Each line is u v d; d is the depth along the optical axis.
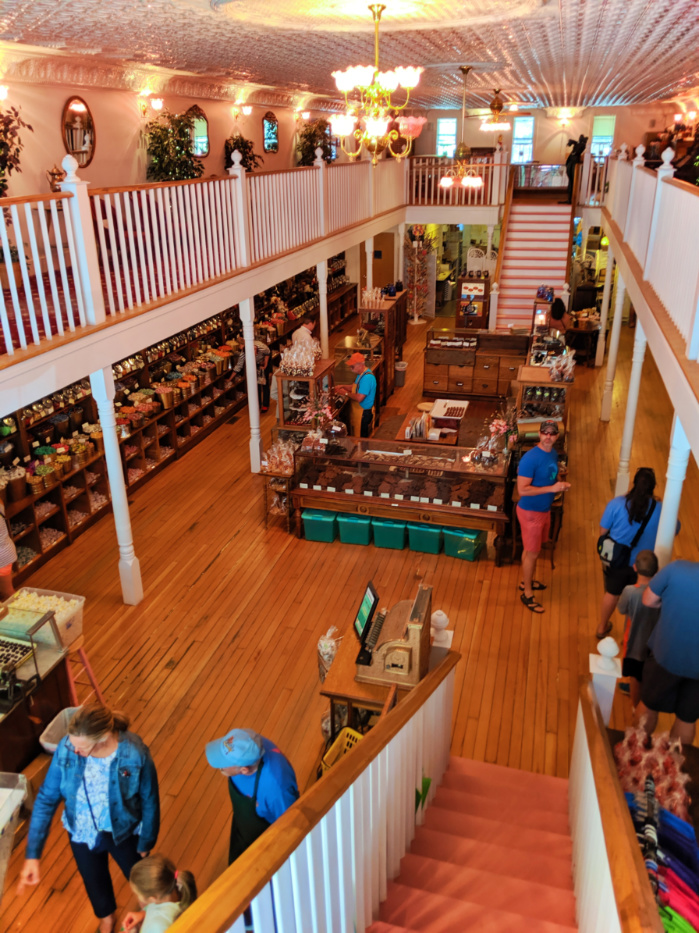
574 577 8.30
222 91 13.09
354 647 5.12
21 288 8.35
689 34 7.64
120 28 7.18
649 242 7.19
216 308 8.93
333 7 6.50
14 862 4.97
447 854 3.93
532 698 6.44
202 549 9.02
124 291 8.07
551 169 18.30
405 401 14.23
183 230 8.09
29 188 9.33
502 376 13.91
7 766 4.90
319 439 9.16
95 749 3.55
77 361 6.36
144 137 11.45
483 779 5.12
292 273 11.12
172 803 5.42
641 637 5.54
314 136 17.42
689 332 4.63
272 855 2.08
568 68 11.26
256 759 3.37
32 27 7.01
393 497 8.63
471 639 7.25
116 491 7.46
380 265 20.92
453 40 8.43
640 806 3.06
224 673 6.81
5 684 4.91
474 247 22.38
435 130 22.48
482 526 8.43
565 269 16.03
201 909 1.83
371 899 3.25
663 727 5.94
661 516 5.97
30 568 8.45
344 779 2.62
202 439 12.50
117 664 6.95
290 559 8.78
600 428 12.69
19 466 8.47
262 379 13.50
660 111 20.61
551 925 3.22
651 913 1.94
